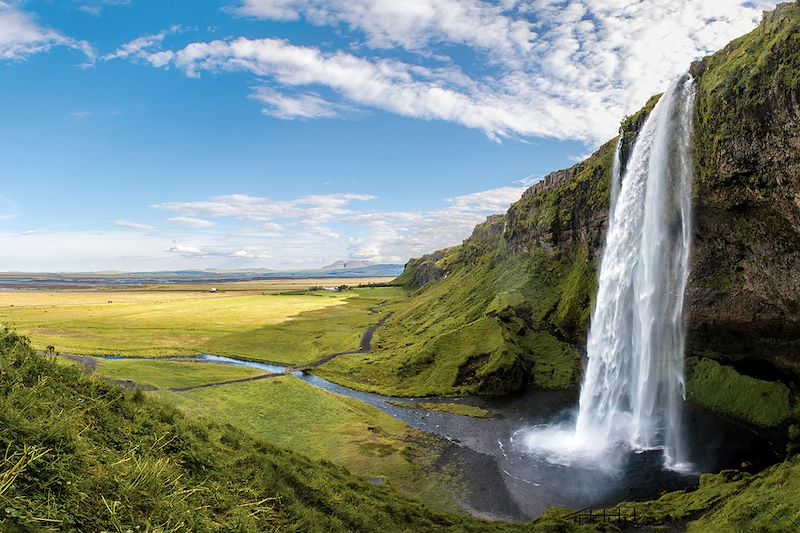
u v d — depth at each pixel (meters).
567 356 91.06
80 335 121.25
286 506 21.00
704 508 36.03
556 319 101.44
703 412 64.44
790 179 49.25
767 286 58.62
